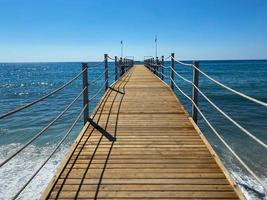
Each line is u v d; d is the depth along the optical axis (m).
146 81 14.13
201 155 4.39
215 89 37.62
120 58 17.88
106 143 4.94
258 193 8.41
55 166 10.32
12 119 19.73
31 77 80.81
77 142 4.95
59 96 32.44
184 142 4.99
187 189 3.37
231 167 10.35
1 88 48.56
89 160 4.21
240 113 20.41
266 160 11.09
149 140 5.09
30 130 16.45
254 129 16.12
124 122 6.27
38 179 9.20
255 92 33.94
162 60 14.52
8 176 9.48
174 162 4.12
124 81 14.14
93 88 40.56
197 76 6.22
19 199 7.98
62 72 111.69
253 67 114.25
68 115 20.45
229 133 14.95
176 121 6.35
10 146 13.46
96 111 7.28
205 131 15.32
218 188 3.39
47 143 13.52
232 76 61.94
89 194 3.28
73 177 3.67
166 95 9.64
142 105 7.97
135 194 3.27
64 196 3.24
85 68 6.37
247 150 12.27
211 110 21.41
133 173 3.78
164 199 3.17
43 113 21.81
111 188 3.40
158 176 3.69
